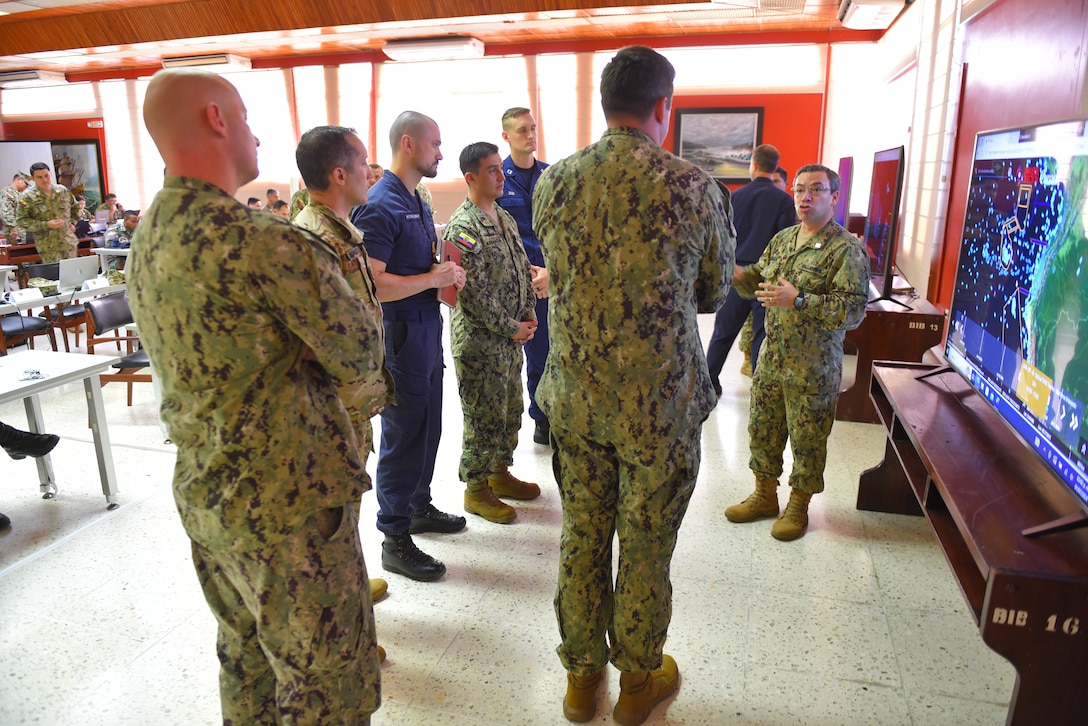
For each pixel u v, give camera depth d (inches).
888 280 156.8
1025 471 67.9
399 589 94.7
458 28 299.7
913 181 213.6
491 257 102.6
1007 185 76.9
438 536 109.0
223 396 46.7
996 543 54.6
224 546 49.0
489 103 353.1
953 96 169.6
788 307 99.1
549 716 72.1
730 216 64.7
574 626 68.2
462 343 106.4
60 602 93.1
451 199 372.5
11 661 81.2
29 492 127.6
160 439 154.3
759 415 108.4
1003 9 138.8
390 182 90.0
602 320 59.7
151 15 302.2
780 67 310.3
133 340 193.9
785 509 109.6
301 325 46.9
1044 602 50.3
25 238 319.6
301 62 376.8
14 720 71.8
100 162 444.1
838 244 99.0
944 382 98.1
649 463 61.6
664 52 320.5
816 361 101.3
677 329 60.5
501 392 109.3
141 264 47.0
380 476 95.4
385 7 269.7
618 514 65.7
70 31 318.3
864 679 76.2
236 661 55.7
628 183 58.0
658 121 60.8
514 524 113.2
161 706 73.9
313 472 49.9
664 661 75.7
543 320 138.6
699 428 64.1
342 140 73.4
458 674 78.2
